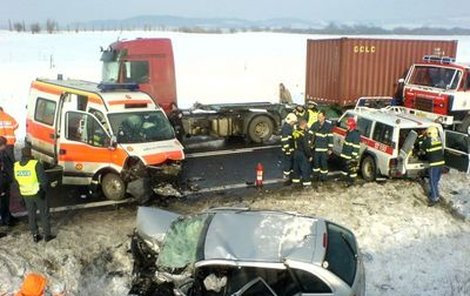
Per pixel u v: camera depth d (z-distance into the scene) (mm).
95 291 9023
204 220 7707
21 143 17828
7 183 10234
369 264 10359
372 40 19828
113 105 12453
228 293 6664
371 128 14109
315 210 11938
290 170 13680
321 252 6797
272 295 6547
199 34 94500
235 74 37281
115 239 10148
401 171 13219
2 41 65562
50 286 8789
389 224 11789
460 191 13992
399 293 9508
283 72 38312
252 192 12898
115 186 12047
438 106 18359
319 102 21094
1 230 10188
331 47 20125
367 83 20109
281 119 18531
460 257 10945
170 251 7496
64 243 9727
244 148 17719
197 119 17641
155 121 12852
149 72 18312
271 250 6805
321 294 6523
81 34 88250
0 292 8297
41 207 9477
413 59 20672
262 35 92062
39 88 14266
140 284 7898
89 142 12258
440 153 12648
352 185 13352
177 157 12266
